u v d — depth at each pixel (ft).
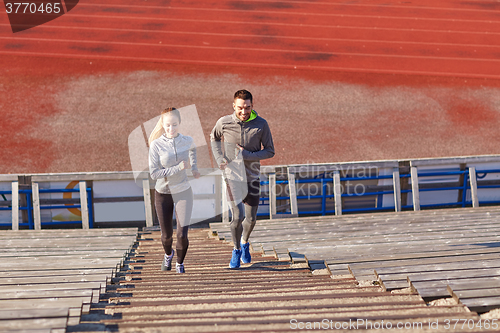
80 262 20.98
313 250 22.54
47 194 40.50
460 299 13.60
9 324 10.49
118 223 41.50
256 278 19.12
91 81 71.10
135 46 84.12
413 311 12.59
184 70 76.13
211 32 90.43
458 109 66.80
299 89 71.36
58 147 54.13
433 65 80.69
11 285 15.66
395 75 77.00
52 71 73.61
